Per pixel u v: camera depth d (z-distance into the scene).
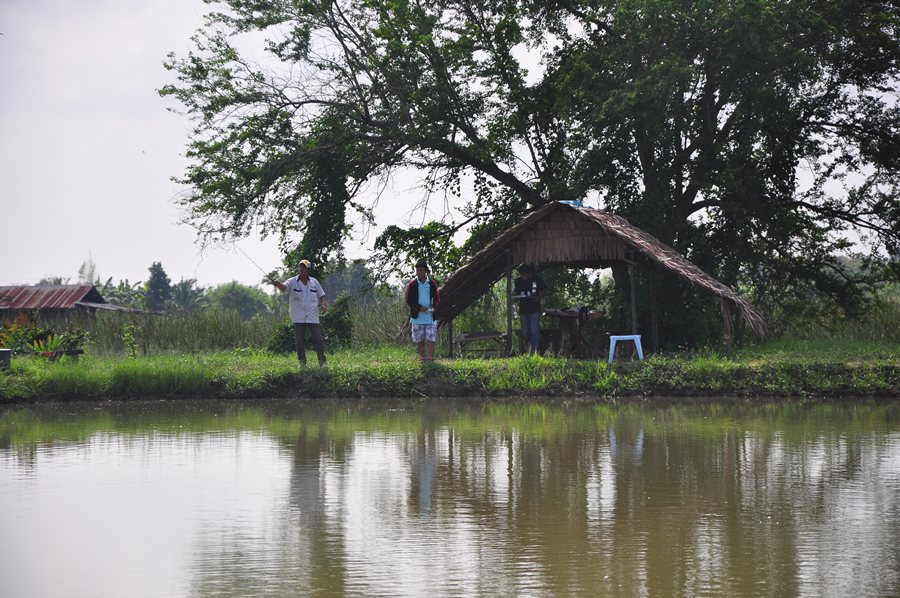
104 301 47.72
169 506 9.02
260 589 6.54
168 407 17.36
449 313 24.75
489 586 6.57
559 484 9.91
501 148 29.86
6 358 19.61
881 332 27.45
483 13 29.09
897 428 13.81
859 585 6.57
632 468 10.76
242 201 27.55
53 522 8.44
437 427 14.23
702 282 21.36
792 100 26.73
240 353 26.67
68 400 18.33
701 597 6.32
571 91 26.53
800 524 8.24
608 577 6.76
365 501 9.20
